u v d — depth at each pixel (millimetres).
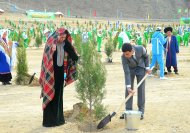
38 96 11930
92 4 130875
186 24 97875
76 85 8195
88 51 8047
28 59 24312
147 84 13828
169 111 9469
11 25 74438
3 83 14156
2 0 116312
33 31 51719
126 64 8344
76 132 7871
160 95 11680
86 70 8008
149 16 130625
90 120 8062
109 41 22328
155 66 16078
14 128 8344
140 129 7926
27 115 9500
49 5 124625
